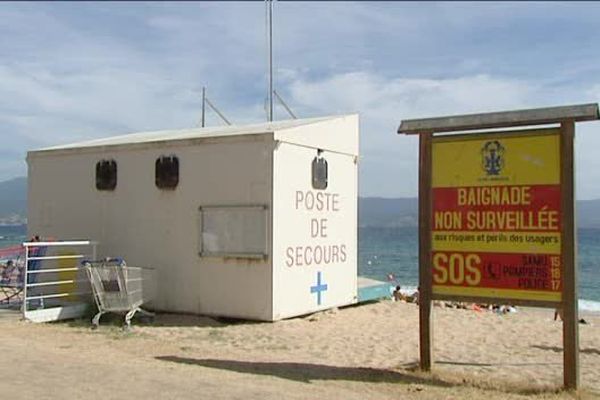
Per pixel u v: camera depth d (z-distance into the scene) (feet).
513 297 25.44
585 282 140.67
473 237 26.25
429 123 26.91
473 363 31.22
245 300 40.78
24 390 22.88
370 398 23.54
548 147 24.89
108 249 45.85
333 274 45.83
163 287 43.45
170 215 43.50
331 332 38.75
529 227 25.18
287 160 41.09
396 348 34.60
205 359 30.42
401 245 300.20
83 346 32.86
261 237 40.22
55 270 44.01
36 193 49.60
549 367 30.32
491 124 25.64
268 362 30.25
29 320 39.78
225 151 41.50
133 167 45.11
